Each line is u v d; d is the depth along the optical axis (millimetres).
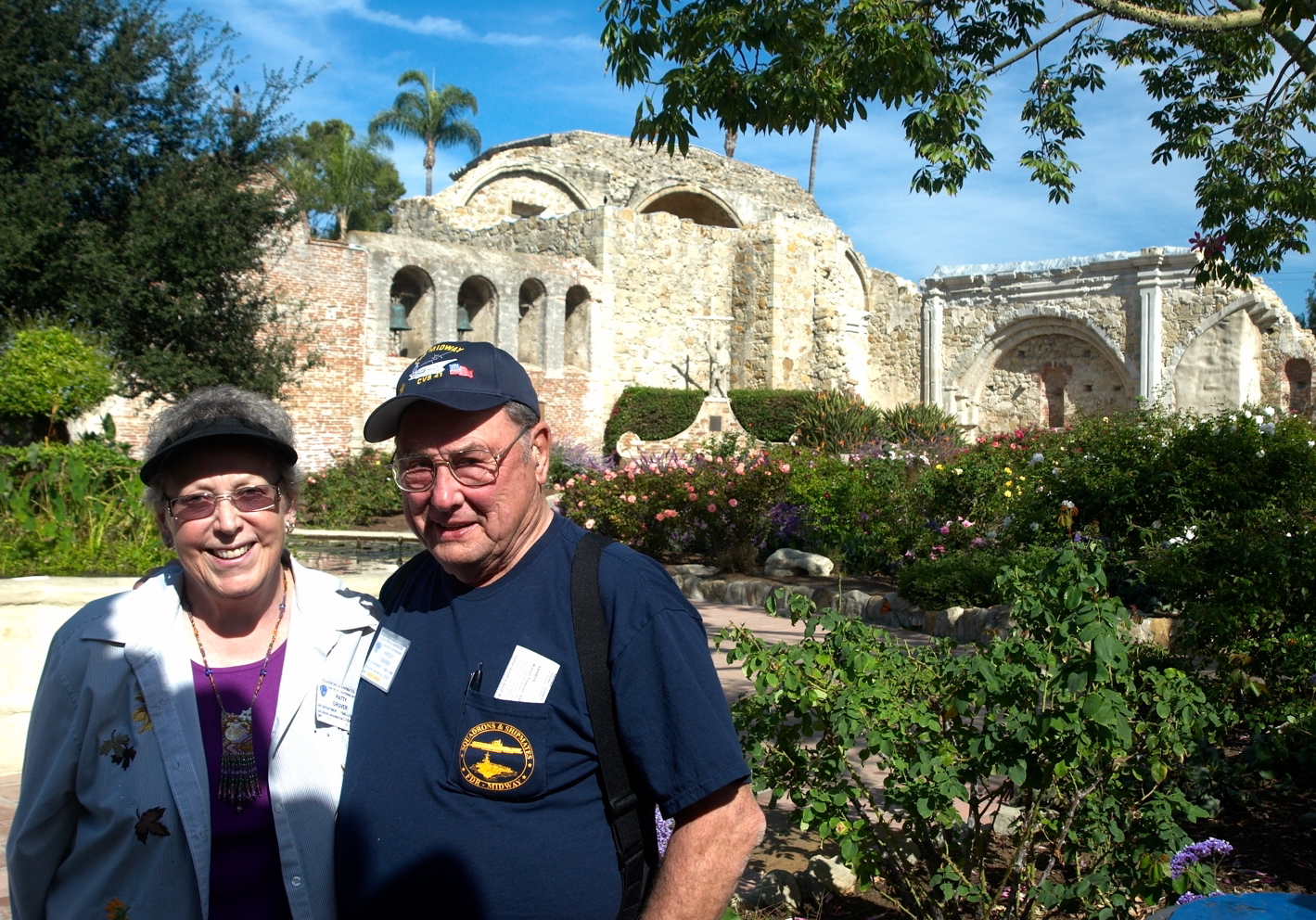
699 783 1768
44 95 10672
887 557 11250
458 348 2088
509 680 1905
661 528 12664
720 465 12812
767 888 3807
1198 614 5035
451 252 21141
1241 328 22531
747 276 26797
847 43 6562
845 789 3289
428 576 2203
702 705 1809
